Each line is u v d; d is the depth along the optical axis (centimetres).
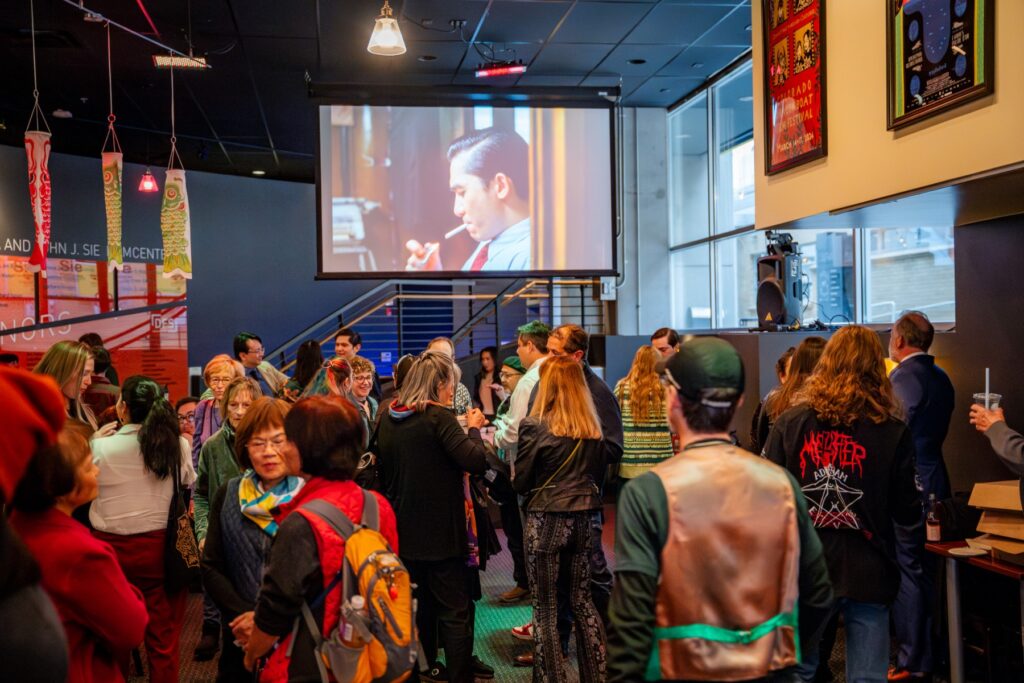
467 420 395
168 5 670
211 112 1008
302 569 195
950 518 349
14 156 962
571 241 867
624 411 473
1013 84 306
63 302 1008
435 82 925
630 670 167
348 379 447
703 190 1021
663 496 174
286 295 1311
